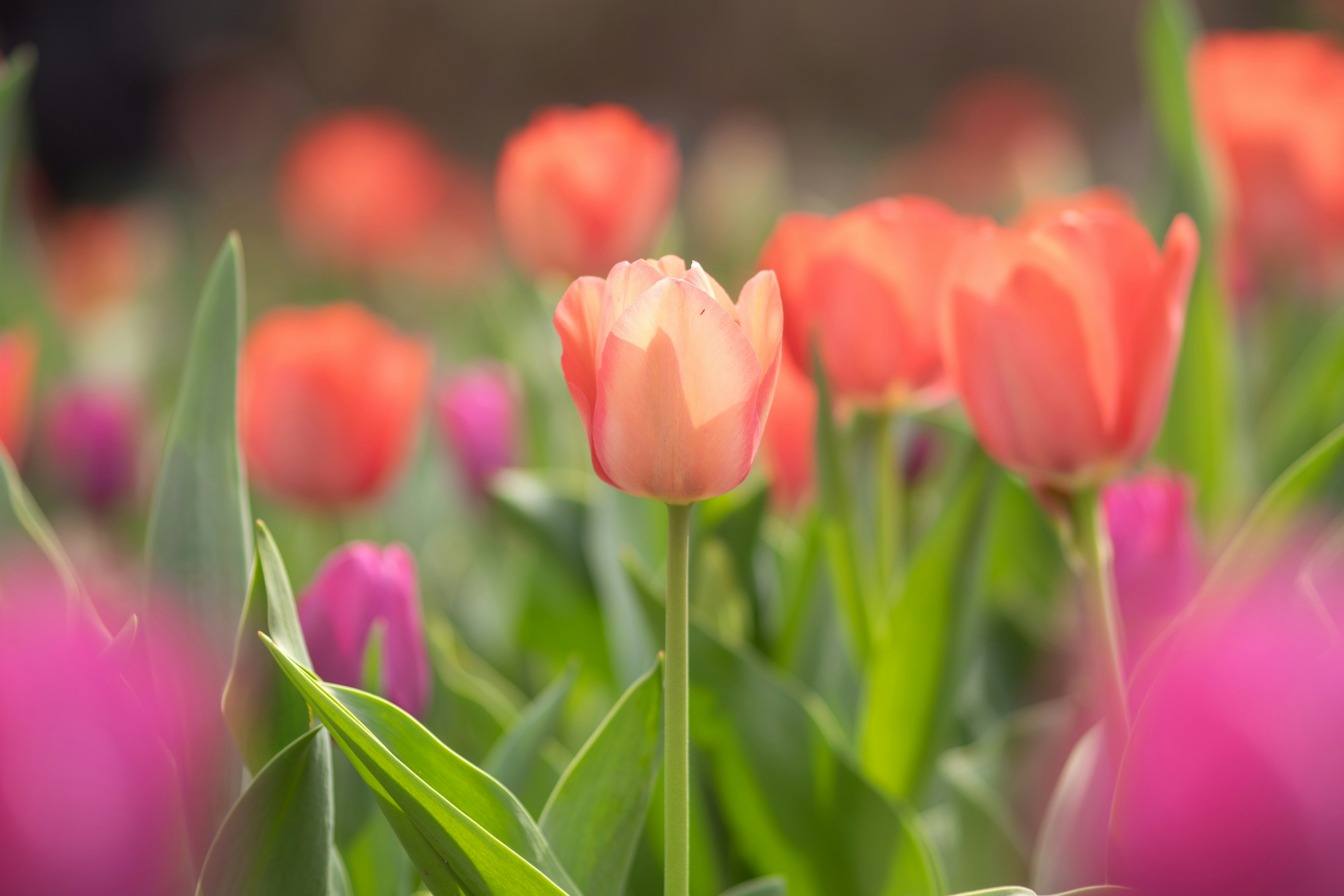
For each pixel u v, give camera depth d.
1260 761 0.99
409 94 10.63
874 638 1.21
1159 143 1.42
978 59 11.54
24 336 2.02
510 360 1.88
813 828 1.15
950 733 1.30
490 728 1.23
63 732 0.98
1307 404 1.41
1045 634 1.33
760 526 1.25
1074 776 1.12
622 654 1.28
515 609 1.39
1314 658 1.00
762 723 1.15
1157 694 1.00
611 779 1.06
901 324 1.21
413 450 2.04
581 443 1.56
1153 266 1.10
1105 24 11.20
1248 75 1.63
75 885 0.98
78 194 7.45
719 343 1.02
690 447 1.03
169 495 1.09
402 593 1.10
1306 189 1.62
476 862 1.01
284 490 1.40
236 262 1.10
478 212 4.46
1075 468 1.11
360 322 1.40
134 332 2.79
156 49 8.05
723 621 1.25
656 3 11.41
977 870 1.18
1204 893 0.99
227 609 1.09
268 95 8.81
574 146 1.58
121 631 1.06
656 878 1.17
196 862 1.04
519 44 11.08
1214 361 1.38
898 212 1.21
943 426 1.36
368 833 1.10
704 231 3.00
